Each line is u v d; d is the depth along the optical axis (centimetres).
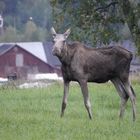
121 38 9750
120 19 9631
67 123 3888
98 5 9638
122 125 3884
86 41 9519
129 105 5322
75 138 3394
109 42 9662
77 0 9688
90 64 4422
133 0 9375
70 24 9562
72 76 4391
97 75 4459
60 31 9631
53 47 4306
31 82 8894
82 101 5562
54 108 4938
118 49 4494
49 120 4012
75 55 4384
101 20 9606
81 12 9575
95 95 6031
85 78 4412
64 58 4347
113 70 4488
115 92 6325
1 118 4031
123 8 9494
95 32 9506
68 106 5150
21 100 5612
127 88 4478
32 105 5125
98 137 3428
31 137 3394
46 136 3428
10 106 5038
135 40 9438
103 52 4466
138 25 9400
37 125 3800
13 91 6506
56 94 6047
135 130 3719
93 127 3744
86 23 9494
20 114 4353
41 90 6538
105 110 4956
